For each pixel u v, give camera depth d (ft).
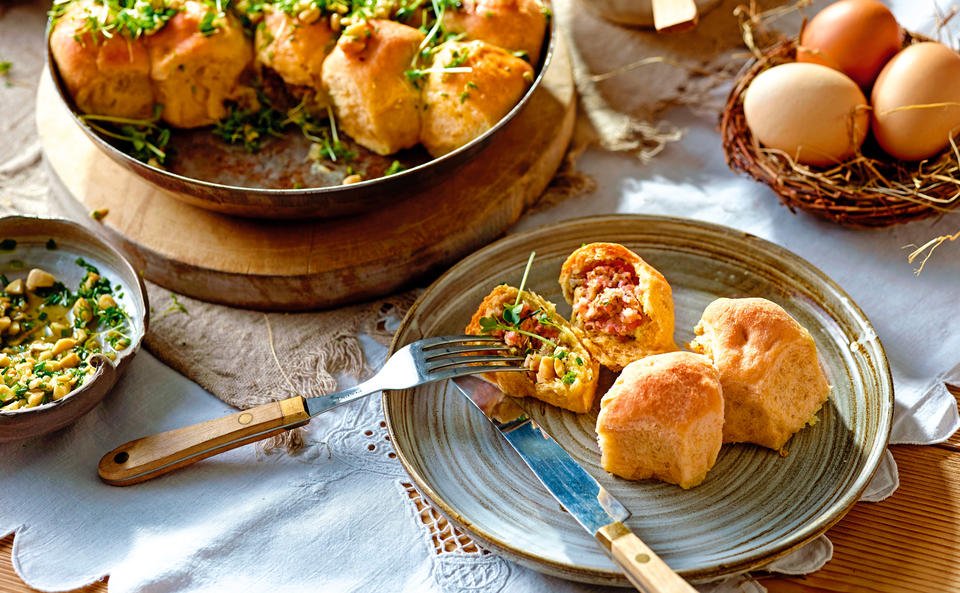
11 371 2.03
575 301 2.08
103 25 2.34
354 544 1.90
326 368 2.15
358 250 2.24
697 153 2.48
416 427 2.00
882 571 1.83
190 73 2.38
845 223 2.25
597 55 2.68
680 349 2.10
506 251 2.20
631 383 1.87
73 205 2.36
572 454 1.95
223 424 1.96
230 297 2.27
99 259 2.19
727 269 2.17
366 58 2.31
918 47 2.18
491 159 2.38
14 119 2.63
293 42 2.38
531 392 2.02
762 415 1.90
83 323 2.11
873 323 2.16
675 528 1.84
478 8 2.38
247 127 2.43
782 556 1.75
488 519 1.87
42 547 1.90
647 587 1.67
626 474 1.91
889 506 1.90
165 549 1.89
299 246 2.25
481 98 2.26
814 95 2.17
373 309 2.27
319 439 2.03
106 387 1.99
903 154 2.20
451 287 2.16
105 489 1.97
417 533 1.91
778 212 2.35
